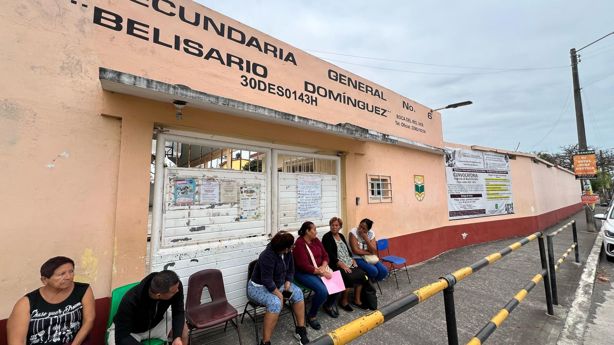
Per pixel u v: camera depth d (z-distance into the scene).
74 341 2.21
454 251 7.95
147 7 3.34
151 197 3.29
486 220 9.41
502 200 10.04
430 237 7.35
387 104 6.81
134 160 3.01
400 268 6.27
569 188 18.56
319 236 4.86
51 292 2.22
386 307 1.41
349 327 1.21
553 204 13.80
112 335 2.36
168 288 2.29
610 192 34.03
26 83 2.56
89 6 2.95
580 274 5.73
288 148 4.66
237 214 3.96
